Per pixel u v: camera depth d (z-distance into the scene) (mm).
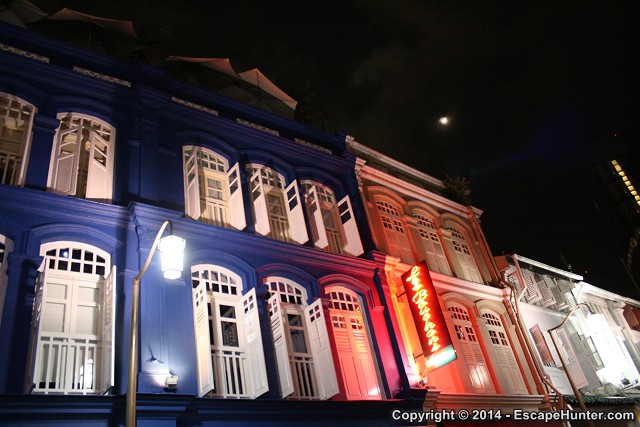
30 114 11688
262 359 11359
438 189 22406
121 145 12867
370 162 19703
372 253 15969
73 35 15297
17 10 14609
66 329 9930
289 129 17281
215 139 14734
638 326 28125
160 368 10117
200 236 12453
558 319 22469
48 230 10453
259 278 12969
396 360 14516
